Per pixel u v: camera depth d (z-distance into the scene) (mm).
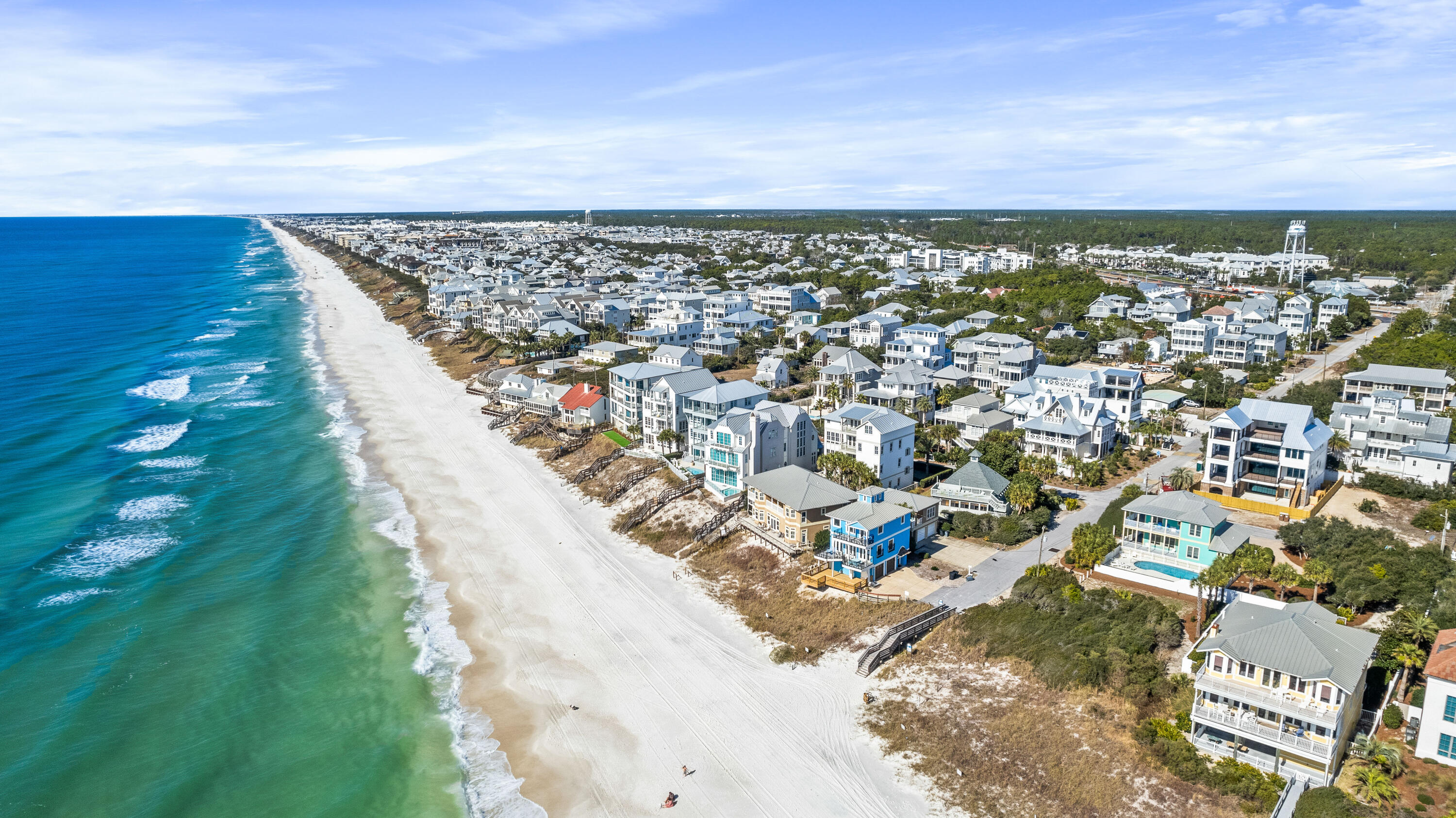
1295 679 53781
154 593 87000
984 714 63375
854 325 196750
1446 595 67375
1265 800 51688
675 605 84875
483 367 189500
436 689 71812
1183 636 68562
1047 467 106500
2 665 74188
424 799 59125
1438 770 52750
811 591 83250
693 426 116312
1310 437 98562
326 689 71688
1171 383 161250
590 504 112188
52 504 109062
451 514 109188
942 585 81688
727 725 65750
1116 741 58594
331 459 129500
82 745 64250
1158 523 81688
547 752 63594
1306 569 70812
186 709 68688
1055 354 183250
